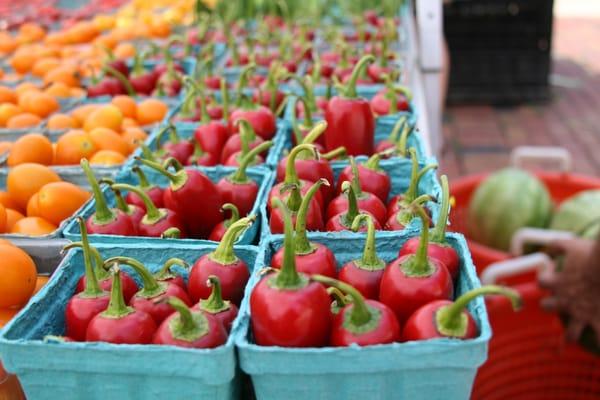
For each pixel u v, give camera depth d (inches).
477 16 224.7
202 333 37.5
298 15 149.3
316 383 36.1
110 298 40.2
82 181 67.2
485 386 92.9
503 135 206.8
